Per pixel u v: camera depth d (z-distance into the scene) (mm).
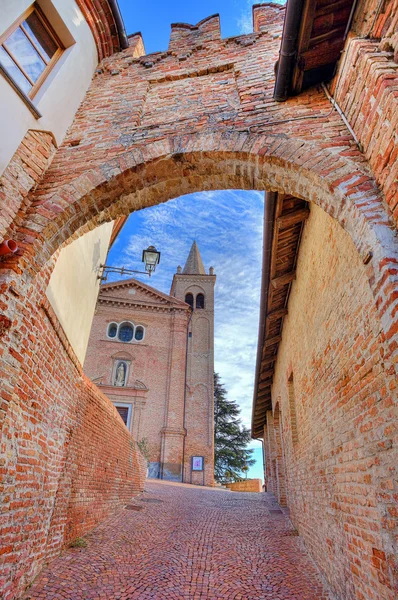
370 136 2908
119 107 4836
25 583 3896
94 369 24266
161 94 4922
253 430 19953
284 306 8664
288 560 5934
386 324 2430
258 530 8359
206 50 5320
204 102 4504
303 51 3475
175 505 11703
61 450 5180
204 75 5000
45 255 3703
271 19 5355
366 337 3215
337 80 3494
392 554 2621
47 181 4000
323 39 3375
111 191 4020
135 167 3941
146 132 4309
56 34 4746
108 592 4336
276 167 3568
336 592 4266
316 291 5332
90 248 7320
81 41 5141
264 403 15430
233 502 13375
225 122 4023
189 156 3879
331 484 4551
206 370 26328
